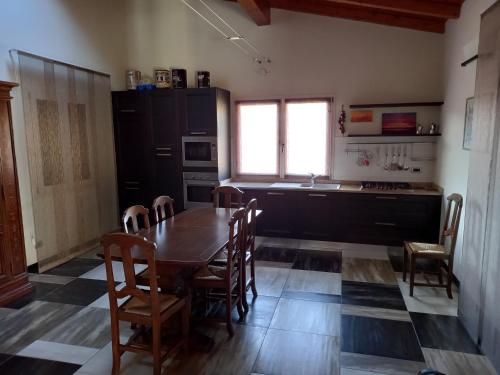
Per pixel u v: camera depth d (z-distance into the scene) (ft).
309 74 16.76
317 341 8.87
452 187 13.07
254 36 17.15
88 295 11.50
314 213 15.94
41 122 13.46
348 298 11.07
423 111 15.69
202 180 16.84
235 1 17.17
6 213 10.93
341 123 16.60
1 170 10.78
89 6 15.98
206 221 11.05
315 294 11.35
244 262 10.02
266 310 10.38
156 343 7.32
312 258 14.51
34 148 13.19
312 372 7.75
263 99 17.44
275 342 8.84
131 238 6.94
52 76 13.91
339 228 15.72
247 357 8.28
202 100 16.30
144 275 9.08
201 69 17.97
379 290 11.60
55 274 13.24
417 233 14.79
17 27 12.65
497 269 7.61
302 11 16.26
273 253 15.07
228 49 17.52
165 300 7.88
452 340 8.84
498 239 7.57
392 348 8.54
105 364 8.10
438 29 14.83
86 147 15.75
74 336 9.19
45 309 10.60
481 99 8.66
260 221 16.71
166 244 8.72
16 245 11.27
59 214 14.38
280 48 16.92
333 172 17.13
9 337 9.15
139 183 17.69
